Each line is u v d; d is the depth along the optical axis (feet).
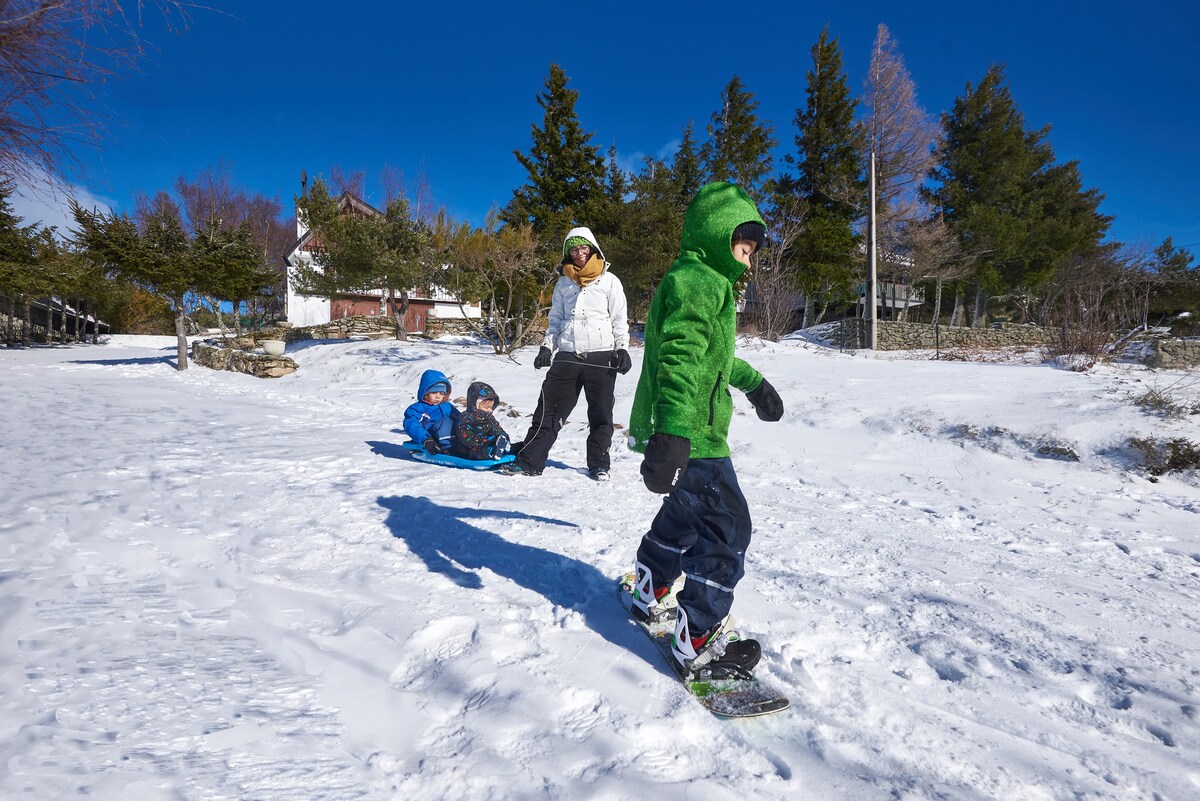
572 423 25.07
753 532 12.29
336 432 22.91
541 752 5.22
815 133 100.42
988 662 7.21
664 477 5.98
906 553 11.35
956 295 115.44
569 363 16.62
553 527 11.61
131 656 6.39
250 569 9.18
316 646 6.88
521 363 41.70
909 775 5.18
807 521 13.35
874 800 4.84
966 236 106.83
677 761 5.21
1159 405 20.76
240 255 58.23
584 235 16.66
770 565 10.35
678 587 8.32
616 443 21.62
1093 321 38.88
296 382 42.45
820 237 95.04
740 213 6.43
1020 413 22.04
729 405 6.73
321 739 5.22
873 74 85.76
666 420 5.99
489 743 5.31
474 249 47.60
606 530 11.56
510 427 24.79
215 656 6.54
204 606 7.88
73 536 10.20
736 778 5.03
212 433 21.76
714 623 6.34
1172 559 11.75
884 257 96.94
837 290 101.35
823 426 23.59
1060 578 10.42
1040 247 111.75
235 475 15.30
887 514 14.35
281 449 19.01
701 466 6.47
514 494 14.32
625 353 16.72
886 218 93.97
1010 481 17.72
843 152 98.78
